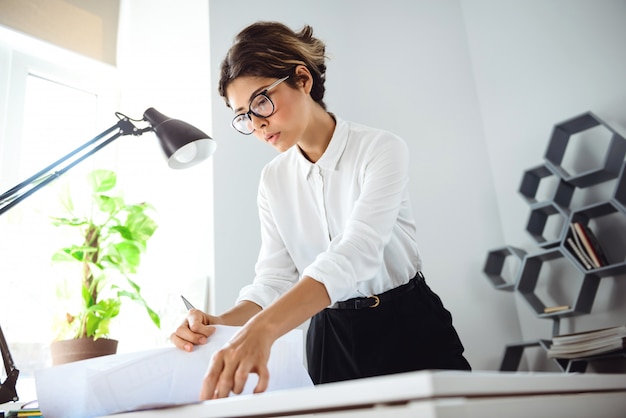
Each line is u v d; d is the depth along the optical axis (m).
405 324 1.45
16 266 2.28
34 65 2.55
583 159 2.58
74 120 2.67
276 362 0.96
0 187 2.34
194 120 2.32
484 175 2.82
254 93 1.32
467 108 2.90
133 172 2.59
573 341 2.26
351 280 1.11
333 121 1.49
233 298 2.13
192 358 0.94
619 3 2.56
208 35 2.32
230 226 2.19
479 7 3.02
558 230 2.61
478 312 2.59
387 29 2.83
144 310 2.36
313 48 1.45
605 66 2.56
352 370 1.47
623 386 0.77
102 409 0.88
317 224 1.53
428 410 0.50
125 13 2.77
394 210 1.31
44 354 2.26
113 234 2.25
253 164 2.30
